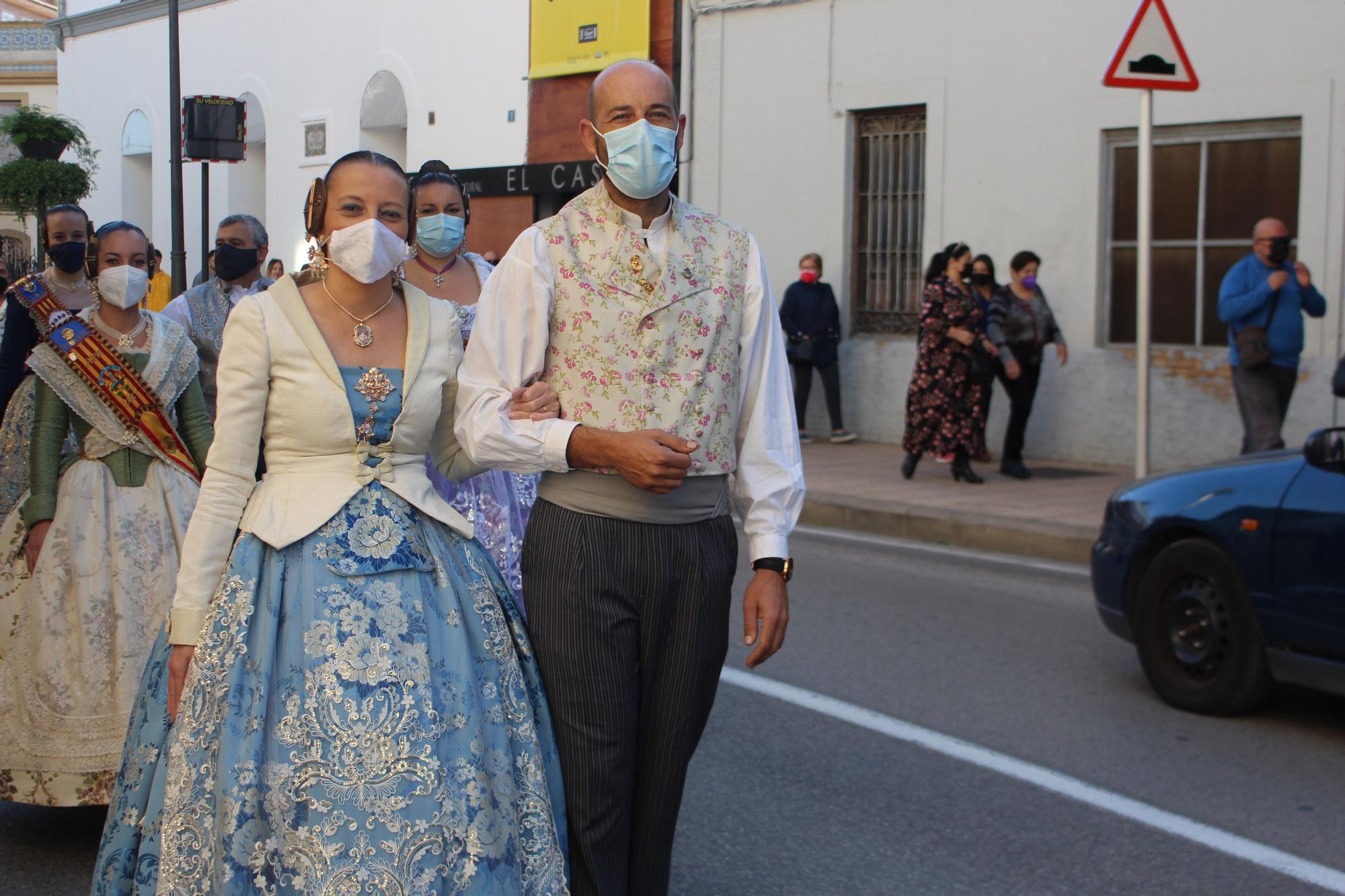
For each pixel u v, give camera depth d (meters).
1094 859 4.33
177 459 4.55
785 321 13.74
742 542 9.41
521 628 3.10
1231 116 11.13
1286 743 5.41
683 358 2.97
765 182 14.59
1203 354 11.40
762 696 5.98
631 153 2.88
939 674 6.33
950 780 5.00
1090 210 12.05
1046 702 5.91
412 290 3.23
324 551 2.94
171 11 14.02
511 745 2.92
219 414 3.02
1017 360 11.20
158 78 25.12
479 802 2.78
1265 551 5.39
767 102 14.46
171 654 2.98
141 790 3.12
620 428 2.96
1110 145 11.98
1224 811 4.73
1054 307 12.35
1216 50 11.17
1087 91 11.99
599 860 2.98
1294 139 10.94
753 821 4.63
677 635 3.01
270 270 17.38
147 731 3.15
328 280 3.10
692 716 3.05
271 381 3.02
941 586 8.24
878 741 5.41
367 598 2.89
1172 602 5.83
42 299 4.40
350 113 20.72
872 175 13.83
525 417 2.93
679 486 2.90
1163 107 11.49
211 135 12.45
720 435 3.01
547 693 3.00
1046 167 12.31
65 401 4.39
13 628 4.50
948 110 12.96
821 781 5.00
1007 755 5.27
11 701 4.33
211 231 23.77
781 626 3.06
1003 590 8.15
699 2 14.96
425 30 19.14
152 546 4.45
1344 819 4.65
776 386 3.12
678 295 2.97
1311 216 10.73
